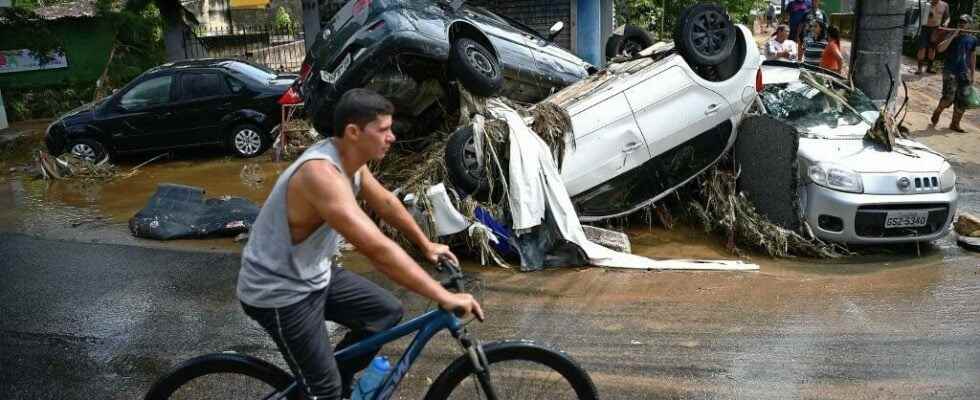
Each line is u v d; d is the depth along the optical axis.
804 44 13.73
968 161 9.44
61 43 14.66
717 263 6.09
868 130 6.76
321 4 12.66
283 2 25.58
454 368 2.86
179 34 14.91
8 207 8.46
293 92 9.97
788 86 7.61
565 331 4.75
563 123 6.36
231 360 2.98
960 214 6.97
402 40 6.38
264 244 2.56
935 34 14.35
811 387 3.94
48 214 8.09
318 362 2.70
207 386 3.34
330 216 2.40
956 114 10.80
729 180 6.96
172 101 10.37
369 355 2.92
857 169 6.26
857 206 6.14
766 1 25.45
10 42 14.38
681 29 6.64
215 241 6.93
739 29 7.08
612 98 6.53
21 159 11.55
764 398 3.83
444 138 7.00
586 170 6.52
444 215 6.00
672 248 6.75
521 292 5.50
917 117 11.72
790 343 4.50
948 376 4.04
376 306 2.88
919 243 6.70
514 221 6.02
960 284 5.57
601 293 5.45
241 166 10.10
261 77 10.70
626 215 7.11
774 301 5.23
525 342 2.90
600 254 6.10
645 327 4.79
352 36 6.70
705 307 5.13
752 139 6.75
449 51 6.47
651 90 6.61
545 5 12.42
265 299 2.59
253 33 19.06
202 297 5.50
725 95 6.82
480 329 4.79
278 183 2.51
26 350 4.66
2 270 6.20
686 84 6.70
